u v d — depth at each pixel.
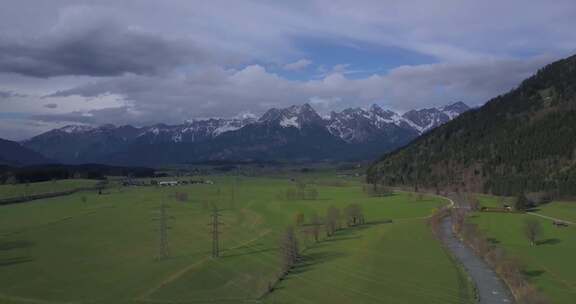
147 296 135.62
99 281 148.50
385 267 159.38
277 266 164.62
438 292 135.62
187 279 149.12
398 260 167.38
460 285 141.25
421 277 148.88
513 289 135.38
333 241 199.25
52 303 130.62
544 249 175.75
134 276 152.88
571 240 187.38
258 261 169.88
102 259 173.50
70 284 145.88
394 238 199.88
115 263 167.75
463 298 131.12
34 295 136.50
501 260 155.62
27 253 182.62
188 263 166.62
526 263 158.00
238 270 159.75
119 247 191.12
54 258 175.25
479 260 167.62
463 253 177.88
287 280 150.75
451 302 128.38
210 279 150.88
